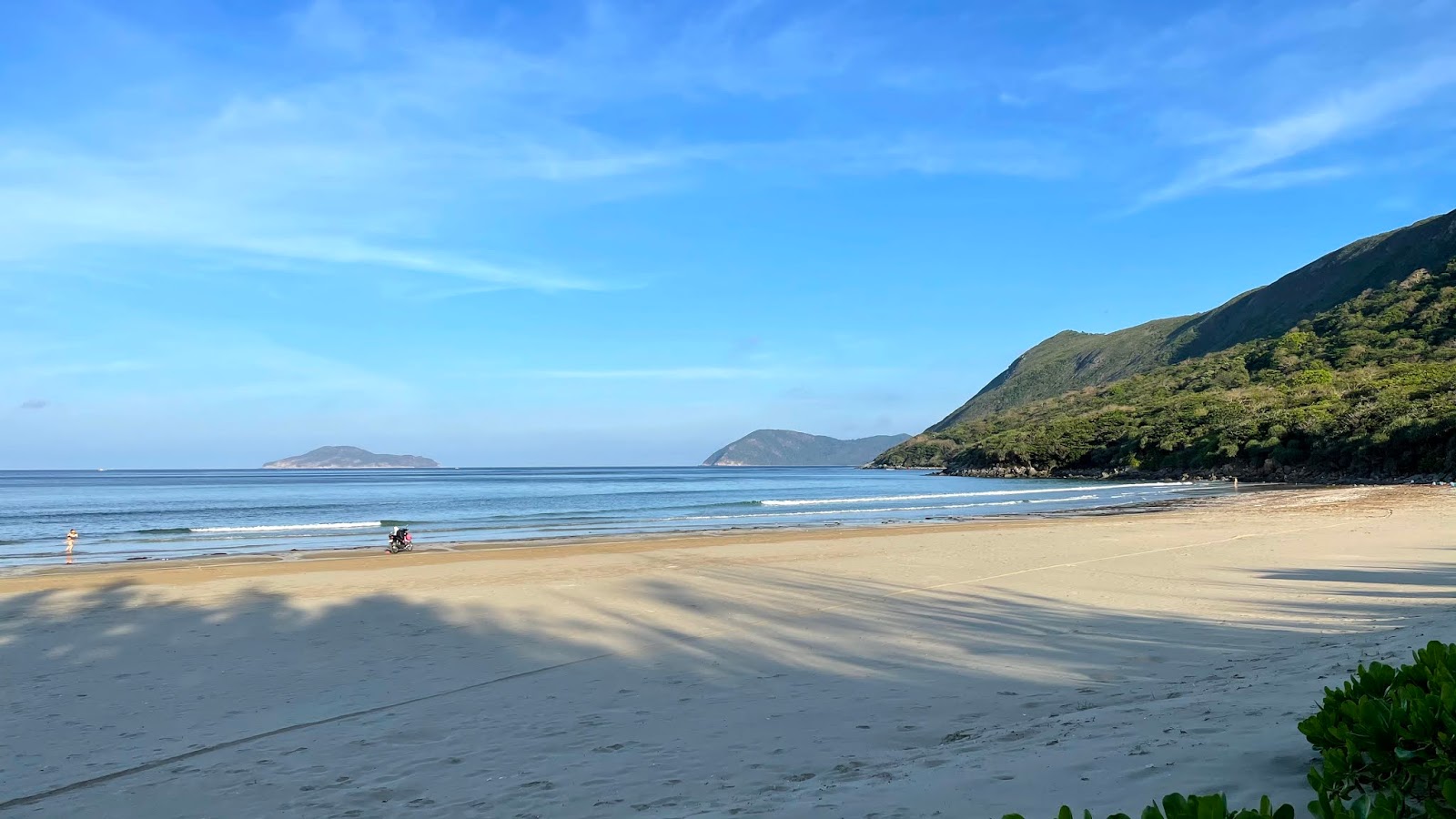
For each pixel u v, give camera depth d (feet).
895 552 67.05
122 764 19.95
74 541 91.35
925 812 12.86
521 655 31.55
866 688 24.90
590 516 132.67
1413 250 414.41
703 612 40.34
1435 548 61.26
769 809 14.23
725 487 288.92
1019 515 122.31
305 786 18.06
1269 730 15.11
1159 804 11.78
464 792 17.21
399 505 172.14
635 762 18.65
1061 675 25.52
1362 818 8.75
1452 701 10.42
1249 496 157.28
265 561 68.39
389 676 28.60
